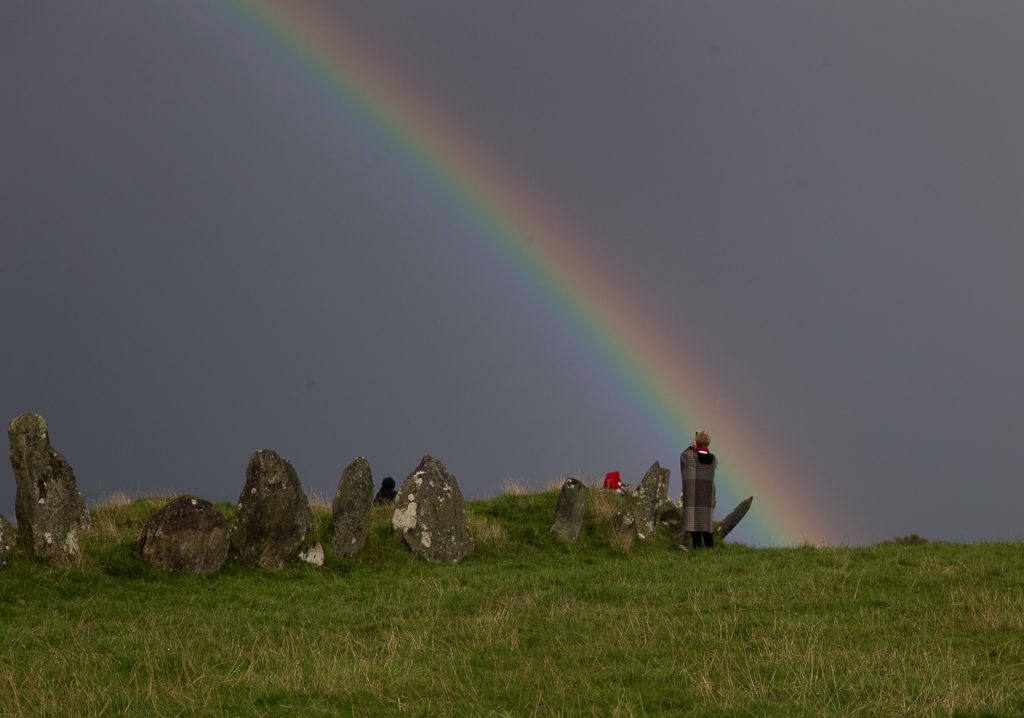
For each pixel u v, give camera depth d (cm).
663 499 3228
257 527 2316
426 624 1652
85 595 1959
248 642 1531
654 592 1898
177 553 2181
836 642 1434
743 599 1773
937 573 2020
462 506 2653
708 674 1274
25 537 2067
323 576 2311
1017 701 1112
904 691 1154
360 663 1336
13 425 2077
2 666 1350
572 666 1345
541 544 2769
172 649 1462
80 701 1187
